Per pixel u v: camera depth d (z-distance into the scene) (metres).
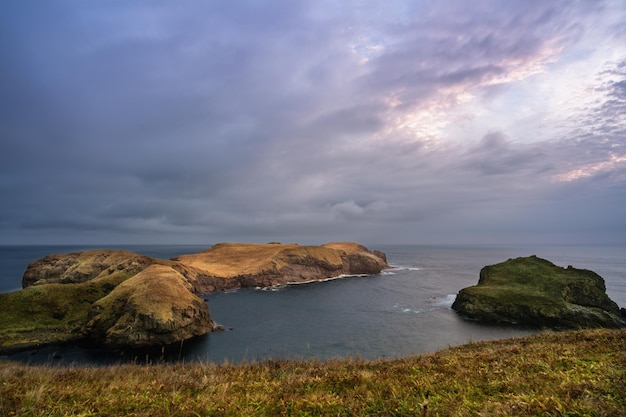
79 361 40.53
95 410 7.75
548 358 11.16
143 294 52.34
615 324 55.28
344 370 11.73
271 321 62.66
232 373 11.70
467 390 8.57
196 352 44.56
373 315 66.75
